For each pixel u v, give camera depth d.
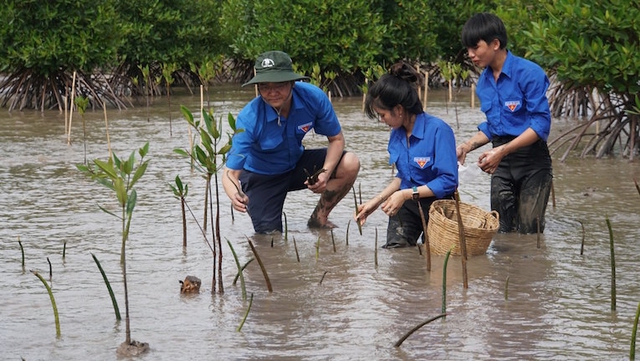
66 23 13.74
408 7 16.38
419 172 5.50
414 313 4.21
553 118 12.11
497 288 4.61
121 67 16.66
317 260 5.26
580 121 11.70
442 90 17.23
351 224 6.25
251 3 17.77
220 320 4.16
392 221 5.64
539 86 5.72
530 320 4.08
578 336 3.86
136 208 6.70
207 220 6.34
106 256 5.36
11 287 4.74
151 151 9.54
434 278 4.82
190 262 5.22
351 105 14.74
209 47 17.88
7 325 4.12
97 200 7.00
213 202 6.94
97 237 5.82
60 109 13.84
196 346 3.81
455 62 18.03
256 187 6.03
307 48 15.62
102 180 3.80
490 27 5.77
